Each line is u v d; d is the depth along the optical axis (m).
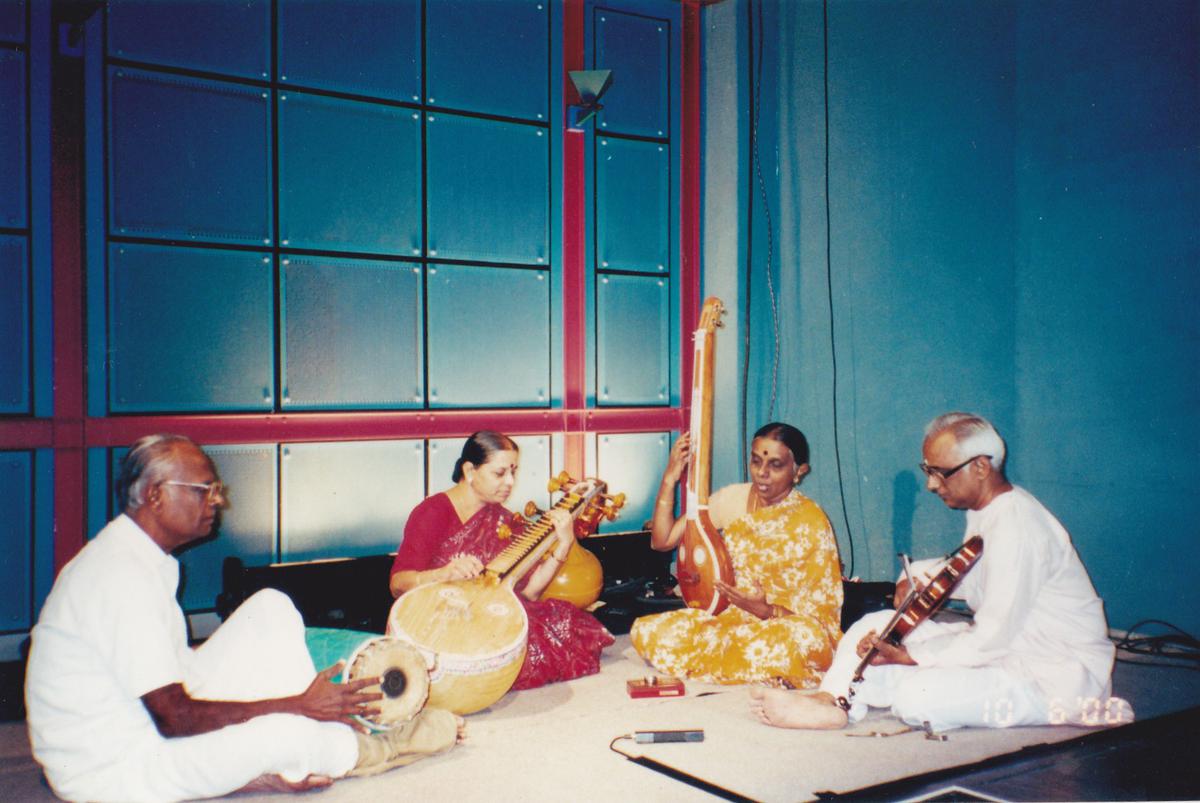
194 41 4.20
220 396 4.29
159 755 2.09
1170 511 3.83
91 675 2.07
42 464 3.92
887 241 4.93
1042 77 4.27
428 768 2.49
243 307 4.33
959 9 4.61
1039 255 4.29
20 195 3.89
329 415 4.52
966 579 2.96
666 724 2.86
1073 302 4.16
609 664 3.63
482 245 4.98
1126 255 3.96
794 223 5.36
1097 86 4.06
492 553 3.30
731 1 5.50
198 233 4.22
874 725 2.84
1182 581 3.79
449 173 4.87
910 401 4.83
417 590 2.99
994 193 4.47
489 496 3.30
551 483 3.49
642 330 5.54
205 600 4.26
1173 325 3.80
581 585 4.18
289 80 4.42
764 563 3.45
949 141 4.66
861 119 5.05
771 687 3.19
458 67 4.88
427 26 4.78
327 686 2.22
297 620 2.43
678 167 5.63
